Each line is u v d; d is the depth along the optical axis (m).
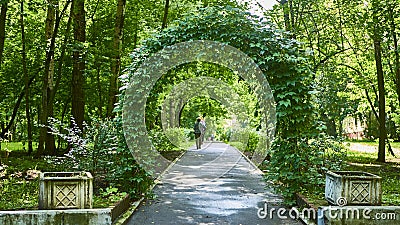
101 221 5.91
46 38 15.59
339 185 6.23
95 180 9.32
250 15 8.22
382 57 18.45
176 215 7.25
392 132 32.72
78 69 15.84
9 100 21.23
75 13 15.36
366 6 16.89
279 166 8.17
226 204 8.23
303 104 8.02
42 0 15.53
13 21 18.20
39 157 15.41
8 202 6.97
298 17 16.44
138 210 7.66
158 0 18.20
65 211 5.83
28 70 19.17
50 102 15.55
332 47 18.47
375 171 13.24
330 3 17.25
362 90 22.22
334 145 8.72
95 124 8.91
